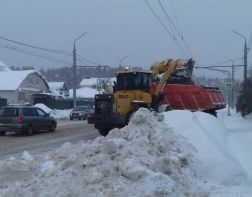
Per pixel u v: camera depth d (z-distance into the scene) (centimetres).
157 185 908
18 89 8000
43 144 2117
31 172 1263
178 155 1143
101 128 2483
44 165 1213
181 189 948
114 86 2638
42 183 996
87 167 1059
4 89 7981
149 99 2577
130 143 1177
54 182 990
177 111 1529
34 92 8469
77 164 1092
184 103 2795
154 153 1148
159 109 2619
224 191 1009
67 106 7525
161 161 1036
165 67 2800
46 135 2612
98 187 938
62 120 5028
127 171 968
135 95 2502
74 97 5316
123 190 912
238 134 1920
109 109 2445
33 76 8588
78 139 2366
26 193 941
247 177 1173
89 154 1153
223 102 3244
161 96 2683
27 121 2619
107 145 1139
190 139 1300
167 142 1218
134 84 2561
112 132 1374
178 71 2886
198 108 2852
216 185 1060
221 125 1866
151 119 1411
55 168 1121
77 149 1316
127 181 952
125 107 2455
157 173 944
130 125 1395
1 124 2588
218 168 1141
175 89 2773
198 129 1367
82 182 973
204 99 2889
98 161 1078
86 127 3338
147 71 2614
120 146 1140
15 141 2259
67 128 3212
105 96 2464
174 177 1004
